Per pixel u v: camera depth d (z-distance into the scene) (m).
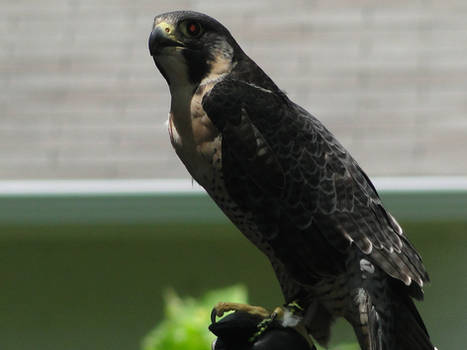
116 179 13.12
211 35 6.78
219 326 5.38
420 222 12.88
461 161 13.15
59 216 12.87
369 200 6.65
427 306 13.45
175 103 6.72
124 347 13.95
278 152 6.53
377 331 6.32
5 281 13.92
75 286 13.94
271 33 14.95
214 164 6.63
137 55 15.02
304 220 6.48
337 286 6.49
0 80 14.75
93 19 15.56
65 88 14.61
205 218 12.88
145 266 13.83
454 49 14.66
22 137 13.92
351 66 14.50
